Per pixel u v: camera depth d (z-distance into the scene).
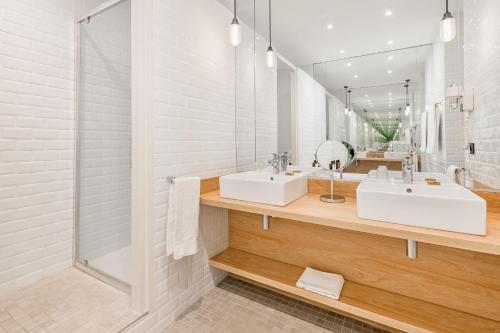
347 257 1.78
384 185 1.55
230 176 1.97
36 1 2.01
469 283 1.41
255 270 1.90
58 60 2.16
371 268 1.69
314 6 1.96
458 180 1.57
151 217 1.57
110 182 2.55
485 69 1.43
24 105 1.96
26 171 1.98
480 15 1.44
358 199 1.34
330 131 2.04
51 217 2.13
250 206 1.62
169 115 1.68
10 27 1.88
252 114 2.39
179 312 1.79
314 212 1.47
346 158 1.97
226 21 2.21
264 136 2.34
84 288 1.92
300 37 2.12
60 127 2.18
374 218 1.30
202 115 1.96
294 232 1.99
